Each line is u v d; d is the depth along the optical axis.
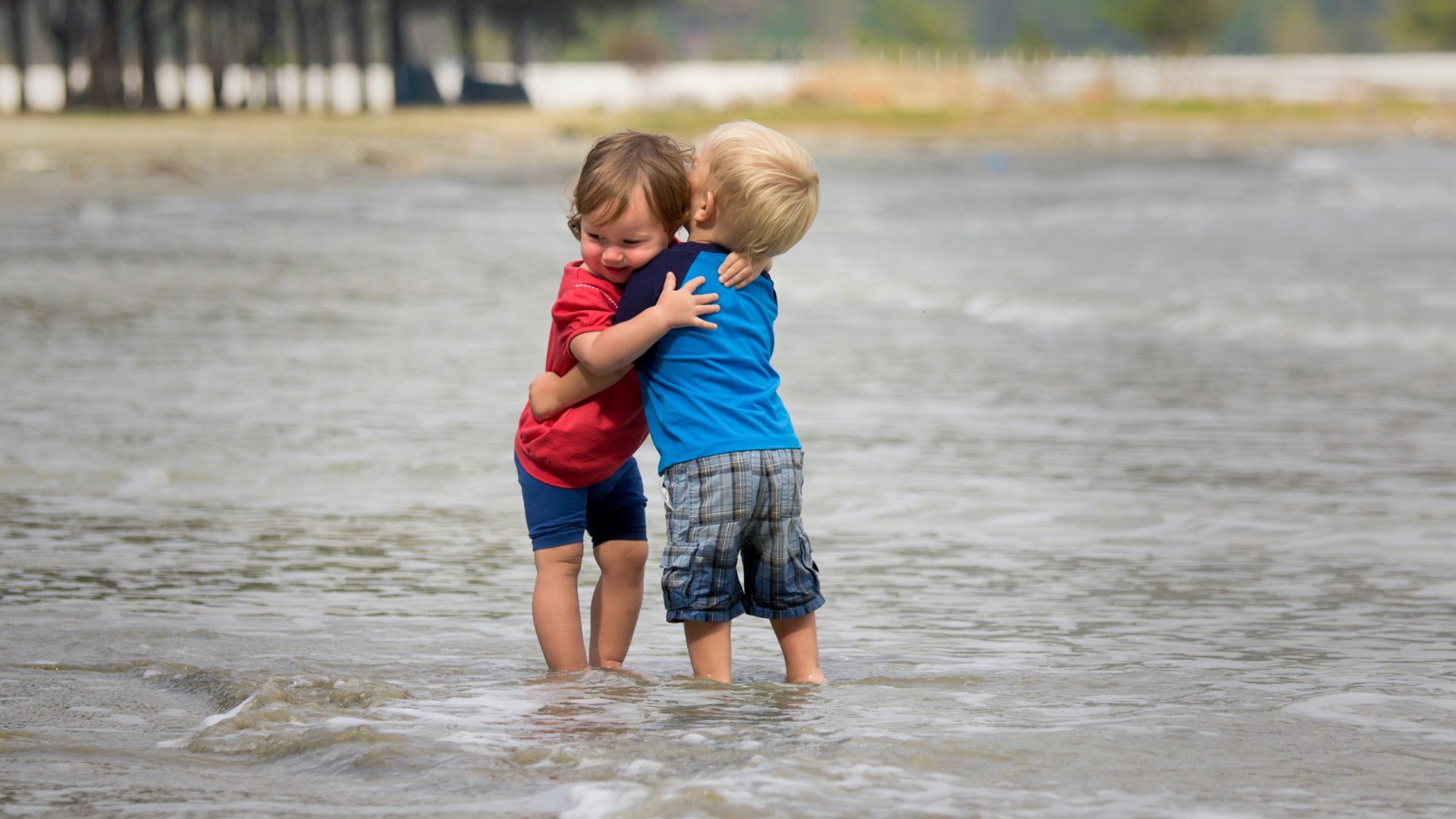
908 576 11.83
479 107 175.00
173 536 12.87
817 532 13.34
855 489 14.95
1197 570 11.98
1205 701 8.22
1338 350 24.78
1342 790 6.54
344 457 16.05
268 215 52.19
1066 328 27.55
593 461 9.21
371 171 77.75
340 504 14.13
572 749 6.91
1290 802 6.37
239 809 6.31
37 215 50.50
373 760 6.93
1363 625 10.28
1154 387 21.36
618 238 9.03
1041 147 117.94
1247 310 28.94
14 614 10.42
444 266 37.25
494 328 26.41
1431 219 49.81
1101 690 8.51
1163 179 77.75
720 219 9.05
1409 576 11.70
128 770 6.93
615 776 6.61
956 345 25.41
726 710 7.90
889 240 44.78
